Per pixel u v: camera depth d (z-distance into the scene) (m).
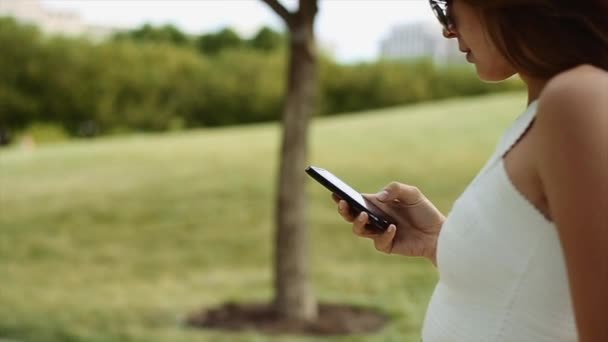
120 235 13.01
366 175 16.34
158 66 28.27
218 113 28.81
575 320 1.13
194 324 8.16
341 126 22.70
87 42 27.81
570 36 1.21
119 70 27.69
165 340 7.54
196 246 12.35
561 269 1.22
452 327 1.35
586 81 1.13
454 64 30.69
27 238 12.86
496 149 1.31
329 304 8.71
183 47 30.41
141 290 10.03
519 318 1.26
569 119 1.12
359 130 21.64
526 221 1.24
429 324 1.43
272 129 24.61
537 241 1.23
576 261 1.11
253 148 19.67
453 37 1.41
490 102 25.81
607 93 1.12
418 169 16.64
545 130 1.15
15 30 26.80
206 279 10.63
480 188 1.30
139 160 18.72
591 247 1.09
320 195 14.53
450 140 19.55
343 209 1.72
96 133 27.66
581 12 1.20
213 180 16.20
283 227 7.91
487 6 1.25
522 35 1.23
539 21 1.22
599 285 1.09
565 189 1.12
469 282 1.31
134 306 9.09
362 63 29.98
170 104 28.45
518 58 1.25
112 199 15.09
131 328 8.05
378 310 8.62
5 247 12.39
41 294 9.80
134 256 11.91
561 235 1.13
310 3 7.34
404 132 20.73
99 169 17.98
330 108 29.61
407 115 24.02
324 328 7.82
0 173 18.17
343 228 12.71
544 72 1.24
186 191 15.41
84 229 13.37
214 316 8.38
